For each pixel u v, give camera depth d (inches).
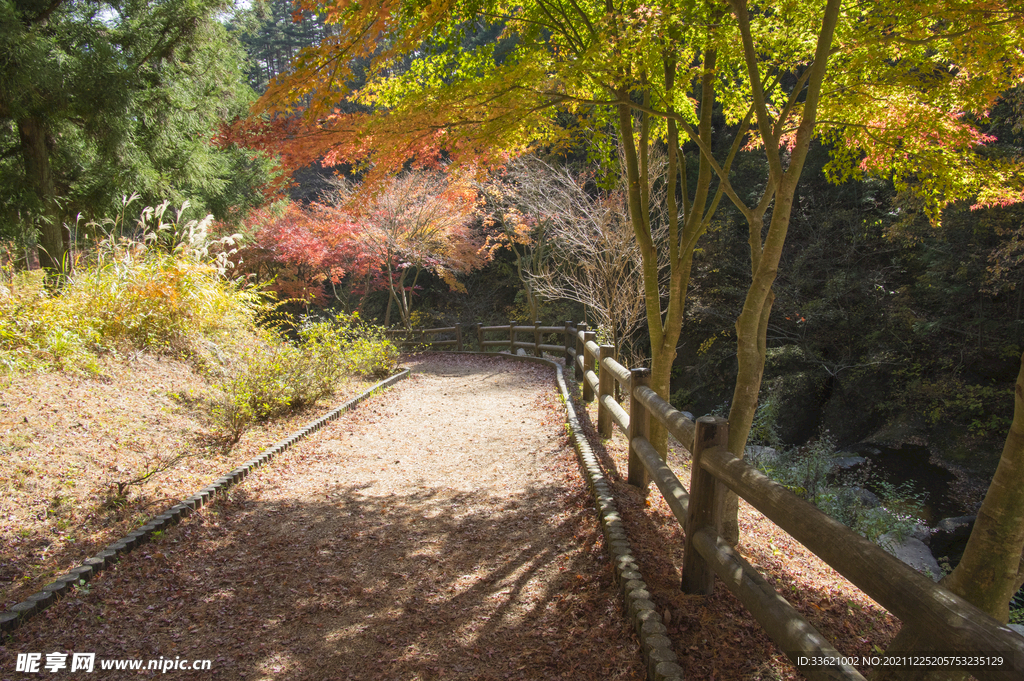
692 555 107.7
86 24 406.9
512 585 129.3
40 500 155.3
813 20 164.1
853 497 272.1
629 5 148.3
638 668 93.9
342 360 334.3
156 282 293.7
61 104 370.3
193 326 307.4
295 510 177.2
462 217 647.8
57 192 433.1
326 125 156.6
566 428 247.6
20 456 170.6
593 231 459.5
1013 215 391.2
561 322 713.0
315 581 135.5
